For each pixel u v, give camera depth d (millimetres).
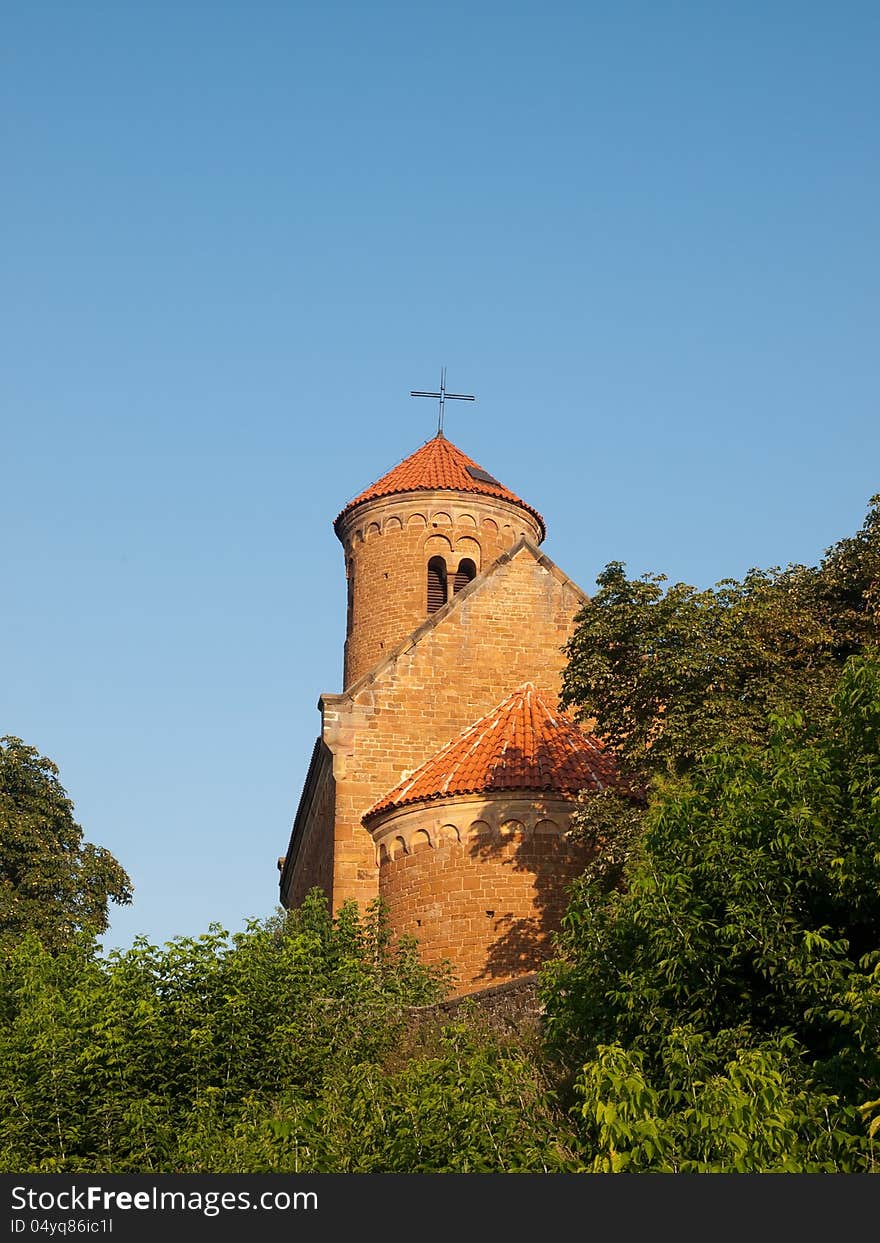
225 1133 25859
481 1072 21375
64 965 36125
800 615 34469
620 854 31719
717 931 21406
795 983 20297
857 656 23406
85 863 52156
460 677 43594
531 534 57344
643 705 34219
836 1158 17719
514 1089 21281
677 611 34250
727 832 22016
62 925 49375
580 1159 20359
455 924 37344
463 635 44062
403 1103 21438
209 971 29531
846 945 20453
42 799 52844
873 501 35938
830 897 21375
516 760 38906
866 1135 18219
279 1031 28562
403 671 43250
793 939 20922
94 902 51625
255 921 31547
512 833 37438
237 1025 28609
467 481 56031
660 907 21906
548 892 36906
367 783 41875
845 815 21922
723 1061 20609
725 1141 16875
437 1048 28125
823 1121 18438
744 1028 20891
